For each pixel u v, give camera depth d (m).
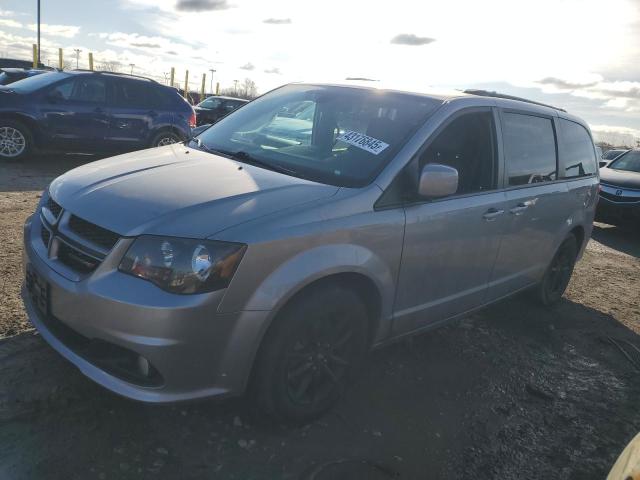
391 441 2.94
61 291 2.56
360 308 2.98
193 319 2.37
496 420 3.30
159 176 2.97
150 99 10.78
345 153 3.28
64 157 11.21
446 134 3.45
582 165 5.27
